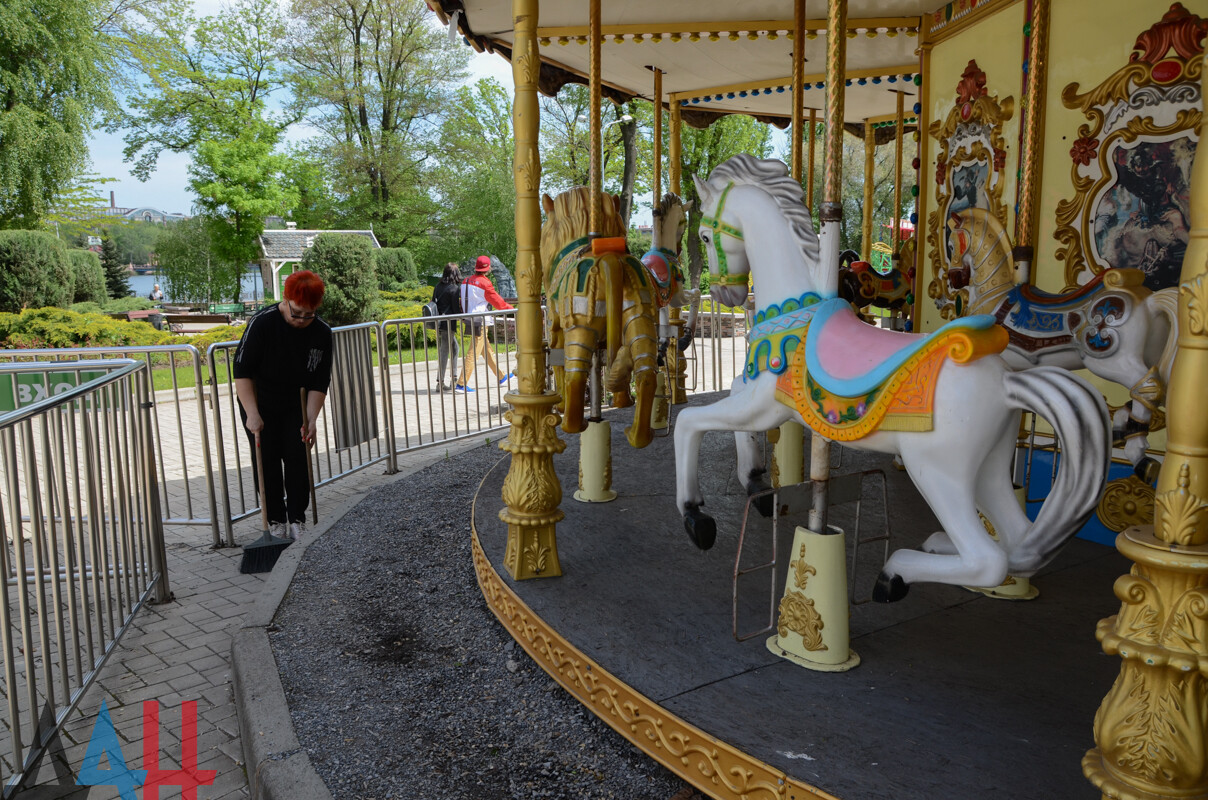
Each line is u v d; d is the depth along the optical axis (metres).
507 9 5.61
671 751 2.48
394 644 3.70
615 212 4.76
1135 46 3.92
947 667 2.77
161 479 5.75
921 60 5.74
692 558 3.85
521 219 3.51
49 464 3.18
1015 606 3.29
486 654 3.57
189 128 35.34
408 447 7.87
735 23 6.18
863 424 2.55
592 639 3.01
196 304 38.50
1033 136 3.74
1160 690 1.46
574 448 6.34
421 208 36.81
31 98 23.16
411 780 2.68
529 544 3.60
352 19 35.78
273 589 4.31
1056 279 4.44
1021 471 4.52
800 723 2.40
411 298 22.80
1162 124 3.84
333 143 36.66
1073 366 3.57
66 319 16.27
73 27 23.56
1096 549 3.97
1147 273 3.98
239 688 3.32
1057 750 2.25
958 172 5.28
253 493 6.70
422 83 37.03
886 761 2.20
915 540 3.95
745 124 26.44
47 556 5.14
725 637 3.01
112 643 3.81
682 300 7.18
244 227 34.16
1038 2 3.64
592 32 4.09
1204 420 1.38
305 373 5.11
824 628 2.75
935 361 2.38
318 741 2.92
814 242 2.99
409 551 4.91
